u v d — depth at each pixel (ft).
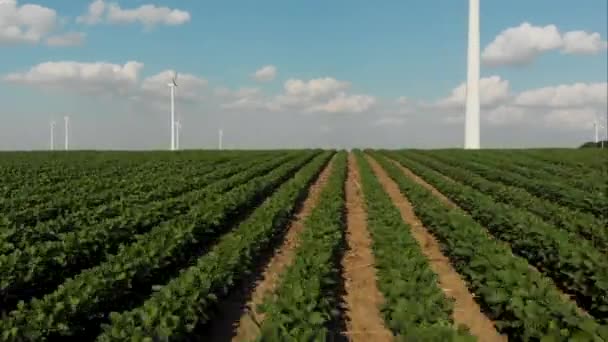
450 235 49.49
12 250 43.96
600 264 34.78
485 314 37.19
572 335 25.20
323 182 114.52
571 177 104.83
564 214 57.52
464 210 74.64
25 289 38.19
